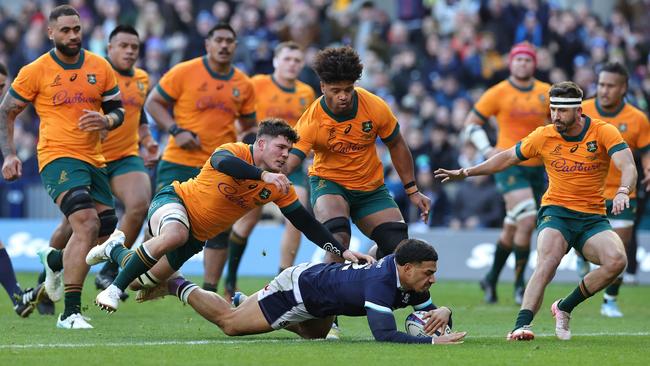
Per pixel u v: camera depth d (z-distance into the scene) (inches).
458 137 2613.2
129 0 3152.1
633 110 1656.0
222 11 3009.4
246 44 2790.4
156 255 1197.7
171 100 1716.3
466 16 3006.9
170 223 1208.2
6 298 1753.2
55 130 1360.7
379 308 1118.4
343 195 1334.9
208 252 1686.8
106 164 1579.7
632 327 1489.9
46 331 1300.4
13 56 2997.0
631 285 2235.5
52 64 1366.9
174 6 3019.2
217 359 1033.5
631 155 1252.5
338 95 1267.2
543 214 1294.3
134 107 1617.9
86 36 3117.6
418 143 2564.0
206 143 1718.8
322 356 1053.2
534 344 1186.0
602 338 1296.8
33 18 3171.8
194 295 1214.3
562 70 2893.7
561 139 1277.1
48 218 2679.6
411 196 1376.7
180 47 2940.5
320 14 3073.3
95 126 1342.3
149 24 3041.3
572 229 1278.3
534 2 2972.4
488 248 2345.0
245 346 1138.7
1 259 1503.4
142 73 1649.9
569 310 1279.5
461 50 2903.5
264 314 1174.3
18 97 1365.7
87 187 1358.3
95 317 1502.2
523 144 1298.0
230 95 1721.2
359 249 2325.3
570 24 2947.8
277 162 1184.2
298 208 1215.6
